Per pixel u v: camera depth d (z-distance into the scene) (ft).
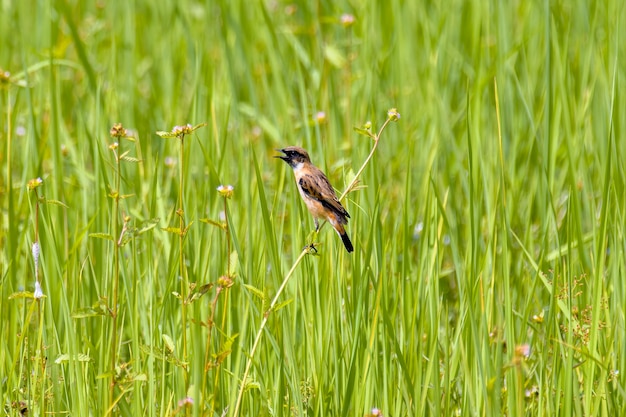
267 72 64.08
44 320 36.01
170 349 30.40
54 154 44.37
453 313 42.80
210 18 70.49
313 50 67.92
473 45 65.87
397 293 35.94
